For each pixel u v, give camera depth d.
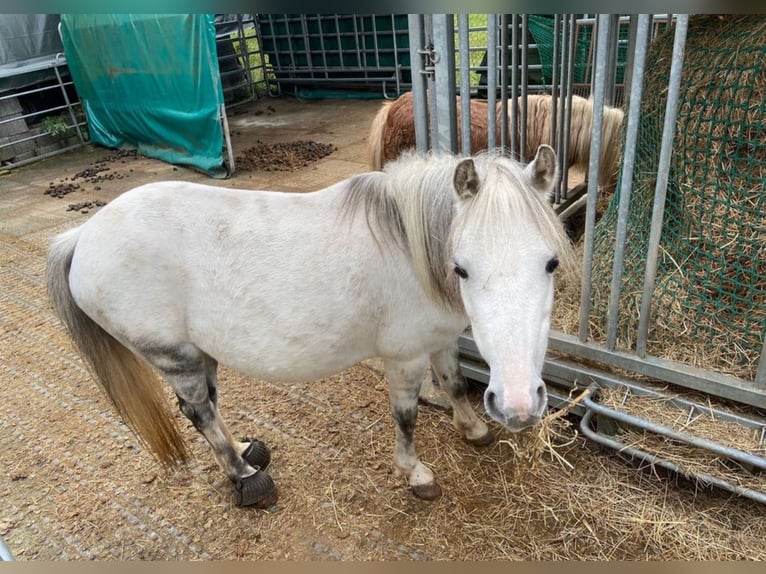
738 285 2.10
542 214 1.37
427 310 1.76
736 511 1.92
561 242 1.43
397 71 9.02
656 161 2.31
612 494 2.04
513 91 2.65
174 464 2.12
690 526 1.89
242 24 10.23
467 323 1.88
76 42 7.36
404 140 3.97
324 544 1.97
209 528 2.07
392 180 1.71
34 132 8.01
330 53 9.78
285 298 1.71
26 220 5.41
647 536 1.88
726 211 2.06
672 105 1.65
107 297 1.74
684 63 2.15
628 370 2.17
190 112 6.38
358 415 2.56
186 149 6.86
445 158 1.69
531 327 1.32
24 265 4.35
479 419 2.33
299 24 9.75
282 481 2.24
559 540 1.91
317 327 1.74
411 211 1.61
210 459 2.39
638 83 1.69
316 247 1.72
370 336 1.84
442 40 1.99
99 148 8.34
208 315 1.78
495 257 1.33
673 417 2.00
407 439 2.06
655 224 1.82
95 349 1.95
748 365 2.00
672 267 2.29
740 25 2.02
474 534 1.96
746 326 2.04
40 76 8.00
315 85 10.34
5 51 7.64
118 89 7.25
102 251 1.73
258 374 1.87
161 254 1.72
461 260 1.39
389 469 2.26
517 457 2.22
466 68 1.98
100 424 2.63
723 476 1.88
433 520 2.03
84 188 6.42
